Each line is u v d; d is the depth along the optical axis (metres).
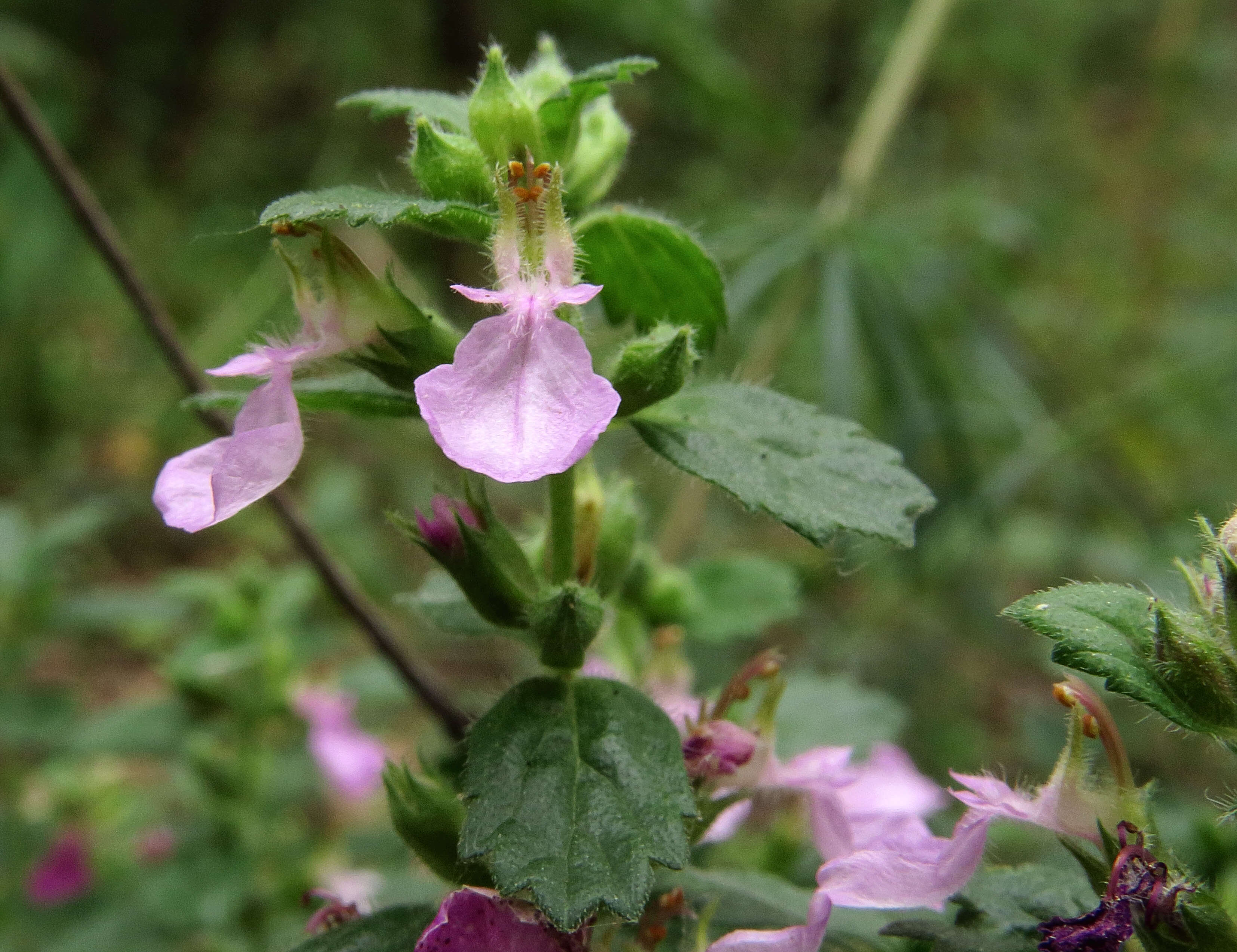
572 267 0.07
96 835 0.17
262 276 0.27
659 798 0.07
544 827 0.07
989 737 0.20
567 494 0.08
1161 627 0.07
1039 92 0.39
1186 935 0.07
